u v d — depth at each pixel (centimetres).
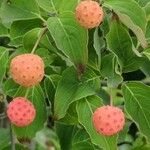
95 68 37
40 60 34
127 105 37
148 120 37
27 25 38
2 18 37
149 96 37
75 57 35
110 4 37
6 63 38
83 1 35
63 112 36
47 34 38
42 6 38
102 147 36
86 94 36
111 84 35
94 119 34
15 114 36
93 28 37
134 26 35
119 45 37
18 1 38
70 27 35
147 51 38
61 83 37
